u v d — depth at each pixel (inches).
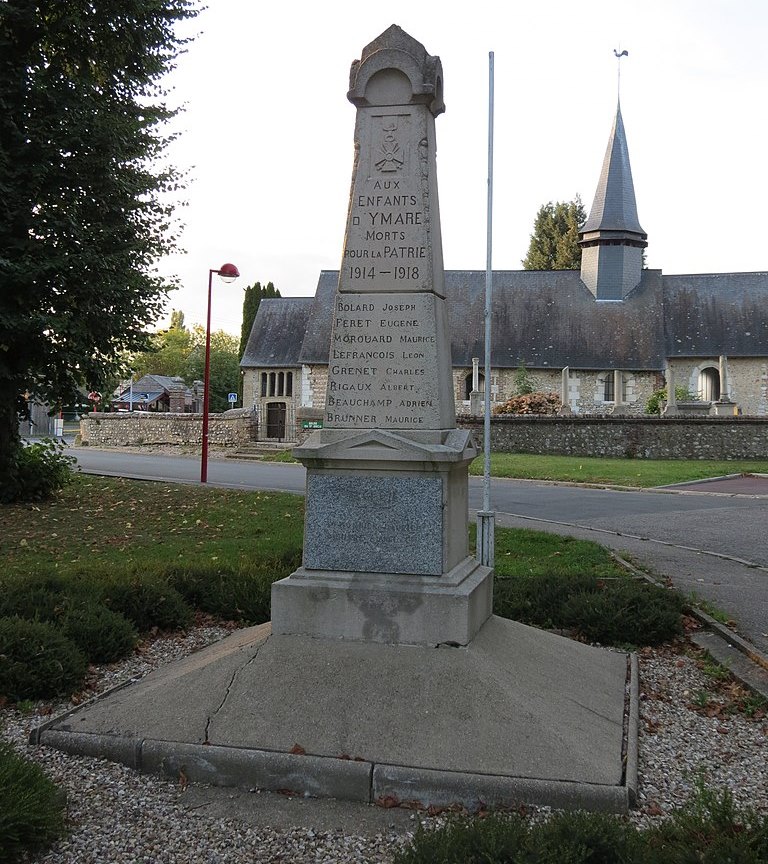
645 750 185.9
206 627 287.7
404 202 217.8
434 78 217.0
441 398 216.1
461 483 225.3
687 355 1701.5
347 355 218.5
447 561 207.3
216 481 813.2
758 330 1722.4
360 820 158.2
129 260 611.2
